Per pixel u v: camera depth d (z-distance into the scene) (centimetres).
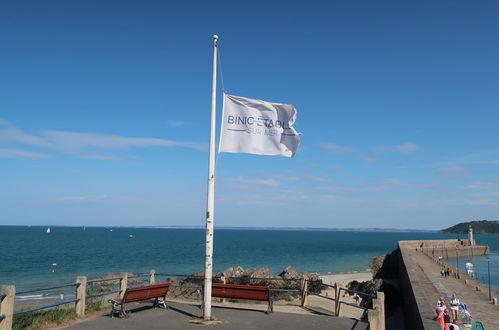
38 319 952
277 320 1038
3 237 15138
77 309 1037
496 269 7100
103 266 5728
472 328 1902
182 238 17988
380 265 5866
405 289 2492
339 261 7712
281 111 1152
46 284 3869
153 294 1139
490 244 16950
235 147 1117
